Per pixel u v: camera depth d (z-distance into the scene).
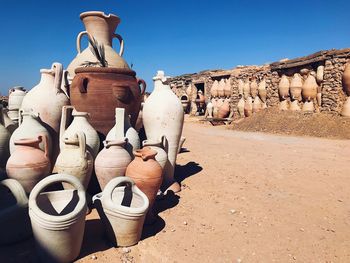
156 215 3.98
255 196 4.68
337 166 6.68
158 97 4.97
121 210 3.04
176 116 4.95
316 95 13.88
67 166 3.63
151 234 3.47
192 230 3.58
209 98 22.53
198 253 3.11
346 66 12.19
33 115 4.09
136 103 4.84
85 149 3.73
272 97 16.12
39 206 3.04
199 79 23.84
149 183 3.59
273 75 16.05
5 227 3.09
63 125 4.32
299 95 14.60
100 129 4.55
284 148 9.09
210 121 18.59
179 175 5.78
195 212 4.09
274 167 6.48
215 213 4.05
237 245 3.28
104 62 5.06
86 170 3.75
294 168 6.43
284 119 13.98
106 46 5.41
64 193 3.19
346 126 11.80
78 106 4.55
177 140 5.04
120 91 4.49
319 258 3.08
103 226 3.42
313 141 10.73
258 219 3.89
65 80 5.00
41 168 3.52
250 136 12.30
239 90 18.92
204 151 8.38
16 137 3.97
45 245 2.73
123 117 4.19
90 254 3.02
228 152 8.23
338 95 12.66
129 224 3.10
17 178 3.41
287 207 4.28
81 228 2.85
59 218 2.65
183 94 25.66
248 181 5.43
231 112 19.66
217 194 4.75
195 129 15.33
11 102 6.16
